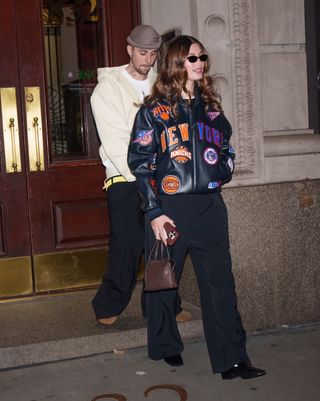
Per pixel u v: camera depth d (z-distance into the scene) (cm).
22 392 360
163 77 351
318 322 464
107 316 419
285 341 430
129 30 495
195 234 355
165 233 342
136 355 407
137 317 439
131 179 399
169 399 347
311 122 459
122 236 409
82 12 489
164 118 347
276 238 445
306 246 454
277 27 444
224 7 425
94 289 496
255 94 434
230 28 427
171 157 347
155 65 475
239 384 363
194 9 423
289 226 447
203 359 400
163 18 467
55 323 429
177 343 382
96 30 494
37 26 472
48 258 484
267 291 446
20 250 479
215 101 360
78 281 493
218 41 425
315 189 452
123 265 412
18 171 475
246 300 442
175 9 448
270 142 442
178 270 362
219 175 355
